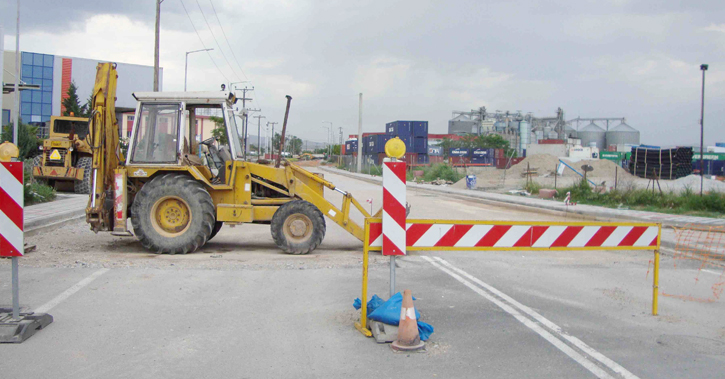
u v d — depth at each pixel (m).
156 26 23.69
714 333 5.26
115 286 6.67
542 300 6.46
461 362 4.40
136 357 4.42
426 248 5.27
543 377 4.11
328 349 4.68
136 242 10.56
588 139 107.06
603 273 8.17
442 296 6.57
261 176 9.72
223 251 9.79
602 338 5.06
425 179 45.09
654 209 18.59
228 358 4.43
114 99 9.45
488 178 44.44
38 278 7.04
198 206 9.14
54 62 59.31
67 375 4.03
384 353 4.59
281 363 4.34
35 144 26.98
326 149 136.50
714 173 56.41
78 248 9.70
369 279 7.41
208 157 10.29
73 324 5.23
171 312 5.68
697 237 12.16
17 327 4.77
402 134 64.19
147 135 9.46
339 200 21.83
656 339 5.05
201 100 9.54
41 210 14.24
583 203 21.78
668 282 7.59
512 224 5.41
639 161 34.66
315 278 7.39
